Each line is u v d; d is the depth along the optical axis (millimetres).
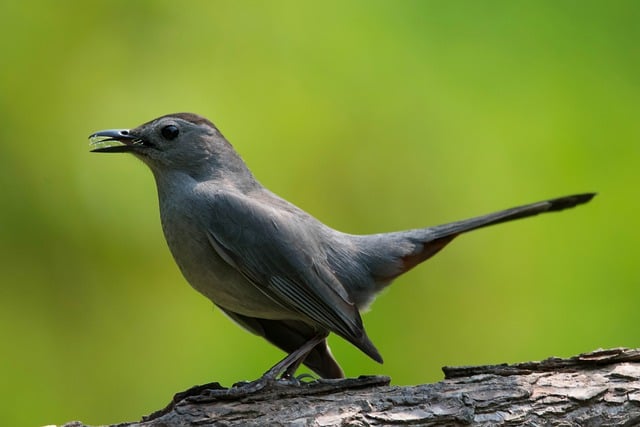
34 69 12922
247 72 12781
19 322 12367
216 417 7410
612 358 7848
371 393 7707
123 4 13172
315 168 12617
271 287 9258
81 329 12492
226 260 9258
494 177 12109
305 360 9648
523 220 12062
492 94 12172
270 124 12586
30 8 12984
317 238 9555
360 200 12648
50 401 11961
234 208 9336
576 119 11953
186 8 13117
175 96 12758
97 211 12828
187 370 11695
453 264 12188
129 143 9844
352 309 9312
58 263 12672
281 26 12898
